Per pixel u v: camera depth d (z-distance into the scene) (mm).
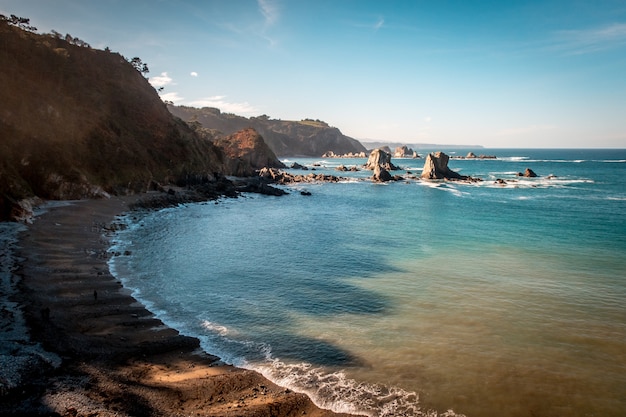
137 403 14633
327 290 27812
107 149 66875
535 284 28766
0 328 18812
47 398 14203
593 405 15508
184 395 15539
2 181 43531
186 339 20359
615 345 19953
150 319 22547
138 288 27234
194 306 24734
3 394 14078
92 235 39594
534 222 52688
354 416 14875
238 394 16016
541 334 21156
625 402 15672
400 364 18359
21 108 57656
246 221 54062
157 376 16859
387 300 25984
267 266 33219
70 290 25141
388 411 15148
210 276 30406
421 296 26672
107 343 19172
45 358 16750
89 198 57375
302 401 15570
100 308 23188
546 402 15672
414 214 60375
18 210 39656
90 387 15320
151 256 35156
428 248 39375
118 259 33594
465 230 48094
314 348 19859
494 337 20859
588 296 26406
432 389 16484
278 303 25453
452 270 32219
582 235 44594
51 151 56531
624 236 43844
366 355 19156
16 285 24297
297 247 39750
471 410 15219
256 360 18734
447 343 20266
